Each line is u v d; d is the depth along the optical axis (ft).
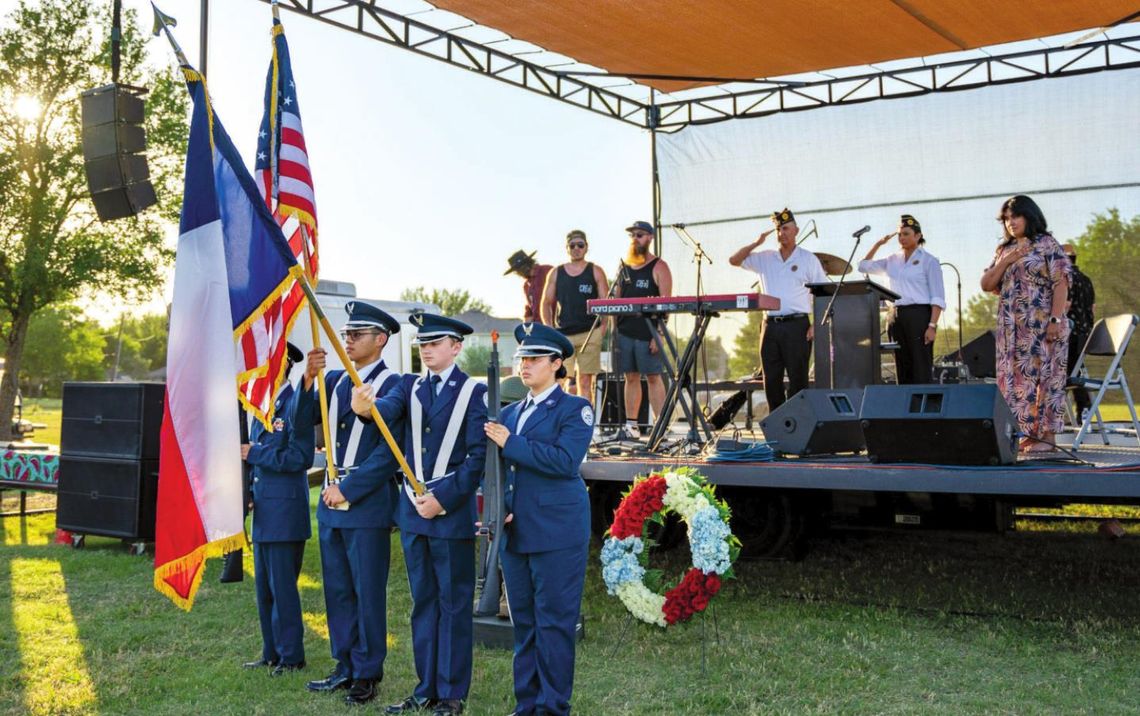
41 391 222.28
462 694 13.75
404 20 30.22
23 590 21.44
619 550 15.78
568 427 13.02
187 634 17.90
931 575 21.36
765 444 18.97
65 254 56.49
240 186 13.80
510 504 13.04
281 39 15.96
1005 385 19.20
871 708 13.42
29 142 56.59
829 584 20.53
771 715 13.19
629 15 28.86
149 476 25.76
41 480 29.60
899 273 25.54
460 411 13.87
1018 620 17.60
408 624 18.45
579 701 13.93
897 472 16.80
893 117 36.68
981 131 35.42
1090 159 33.91
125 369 258.16
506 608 17.11
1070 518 25.39
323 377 14.11
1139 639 16.34
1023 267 18.97
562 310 26.91
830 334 22.75
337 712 13.79
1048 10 28.71
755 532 20.65
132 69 57.88
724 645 16.34
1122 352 19.54
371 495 14.37
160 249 59.47
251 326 14.38
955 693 13.97
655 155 40.60
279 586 15.52
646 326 26.02
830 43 31.76
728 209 39.29
